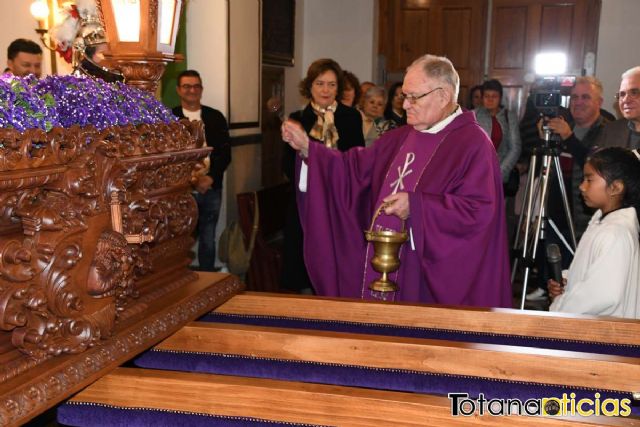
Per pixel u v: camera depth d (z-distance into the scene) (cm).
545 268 394
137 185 141
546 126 325
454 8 666
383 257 202
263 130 596
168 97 480
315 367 136
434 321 159
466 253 225
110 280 119
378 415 106
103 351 118
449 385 130
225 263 426
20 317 103
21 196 105
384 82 686
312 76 342
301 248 354
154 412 114
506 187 461
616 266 212
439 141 240
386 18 679
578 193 359
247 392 110
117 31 157
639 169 221
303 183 255
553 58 367
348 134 343
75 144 112
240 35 518
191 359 141
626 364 123
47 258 106
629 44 605
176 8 167
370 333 161
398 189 241
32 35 364
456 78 238
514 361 128
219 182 445
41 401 101
